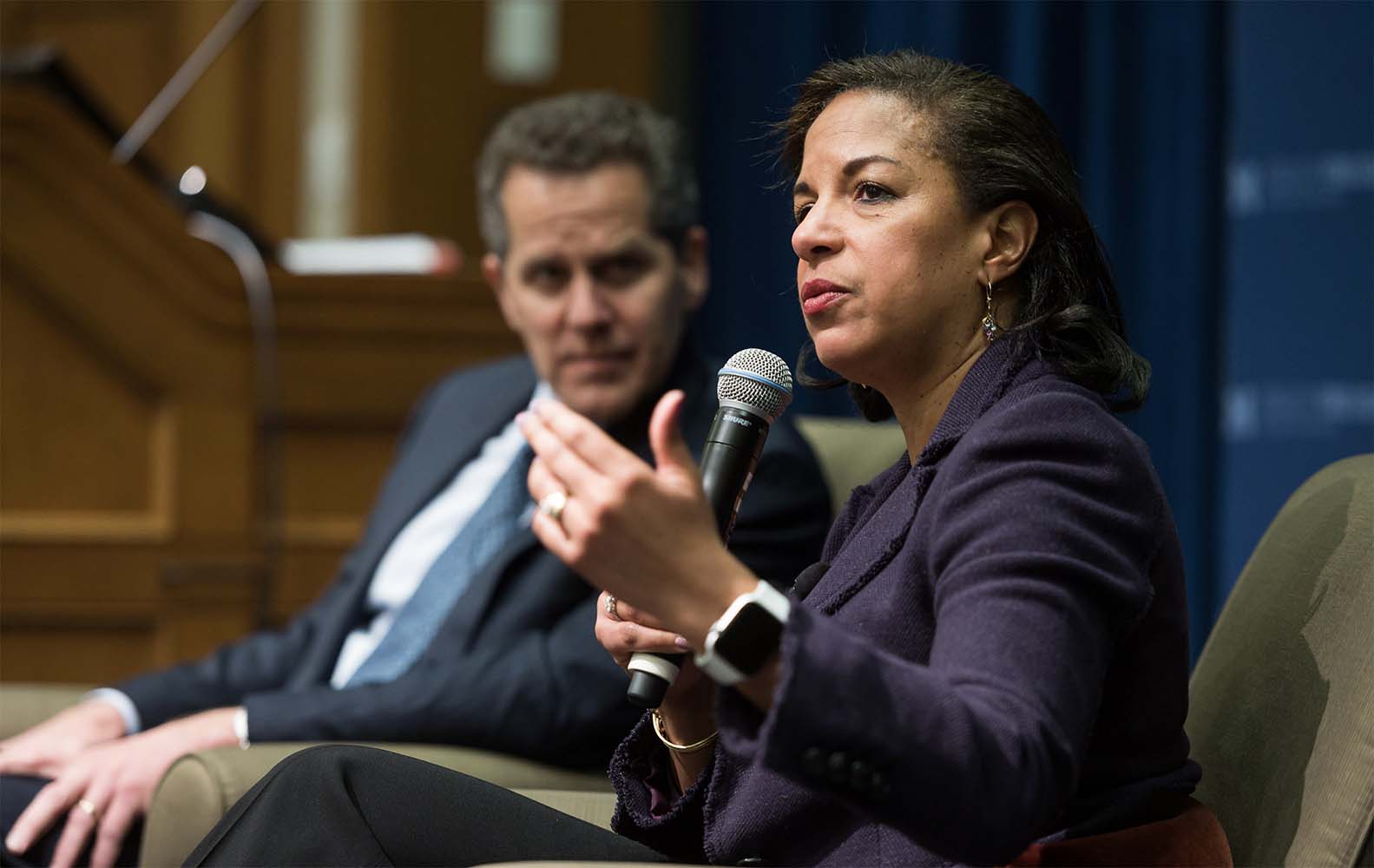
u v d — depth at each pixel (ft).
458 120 57.26
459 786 15.71
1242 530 37.96
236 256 35.70
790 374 14.88
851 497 17.01
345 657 28.45
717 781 15.48
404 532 29.53
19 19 58.70
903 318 15.26
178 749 23.02
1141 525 13.61
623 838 16.30
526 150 27.25
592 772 23.91
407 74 57.21
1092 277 15.89
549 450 11.85
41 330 35.73
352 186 57.47
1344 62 36.76
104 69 58.59
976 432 14.08
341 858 14.85
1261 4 37.68
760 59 48.60
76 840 22.40
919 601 14.28
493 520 27.73
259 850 14.92
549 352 27.37
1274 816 16.14
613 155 27.14
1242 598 19.45
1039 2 44.09
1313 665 16.76
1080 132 43.98
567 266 26.99
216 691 27.73
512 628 25.54
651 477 11.73
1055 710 11.96
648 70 55.11
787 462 25.98
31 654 35.76
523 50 56.65
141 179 35.42
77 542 35.78
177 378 35.88
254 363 36.06
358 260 36.73
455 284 36.11
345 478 36.47
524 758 23.84
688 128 49.73
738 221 48.73
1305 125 37.22
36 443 35.76
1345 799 15.29
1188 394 42.37
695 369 28.02
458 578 27.25
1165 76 42.93
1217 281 42.39
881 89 15.62
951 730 11.56
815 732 11.48
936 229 15.19
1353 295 36.70
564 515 11.75
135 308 35.68
